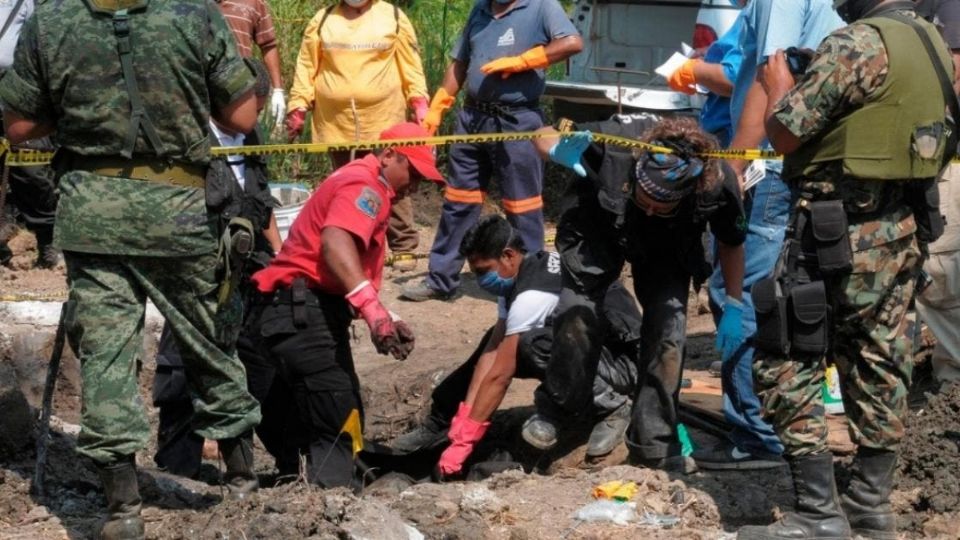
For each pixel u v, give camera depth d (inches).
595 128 211.6
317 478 213.9
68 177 172.9
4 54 319.6
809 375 178.1
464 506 193.8
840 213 173.3
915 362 267.0
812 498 179.8
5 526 186.7
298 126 362.9
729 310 214.8
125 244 171.5
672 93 378.3
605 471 211.6
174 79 169.6
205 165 174.9
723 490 206.5
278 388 231.9
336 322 214.1
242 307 192.2
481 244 225.5
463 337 325.1
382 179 212.1
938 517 195.2
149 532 178.7
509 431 251.6
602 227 218.1
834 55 170.7
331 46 357.7
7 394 208.4
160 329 289.6
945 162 179.6
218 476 239.8
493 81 337.7
